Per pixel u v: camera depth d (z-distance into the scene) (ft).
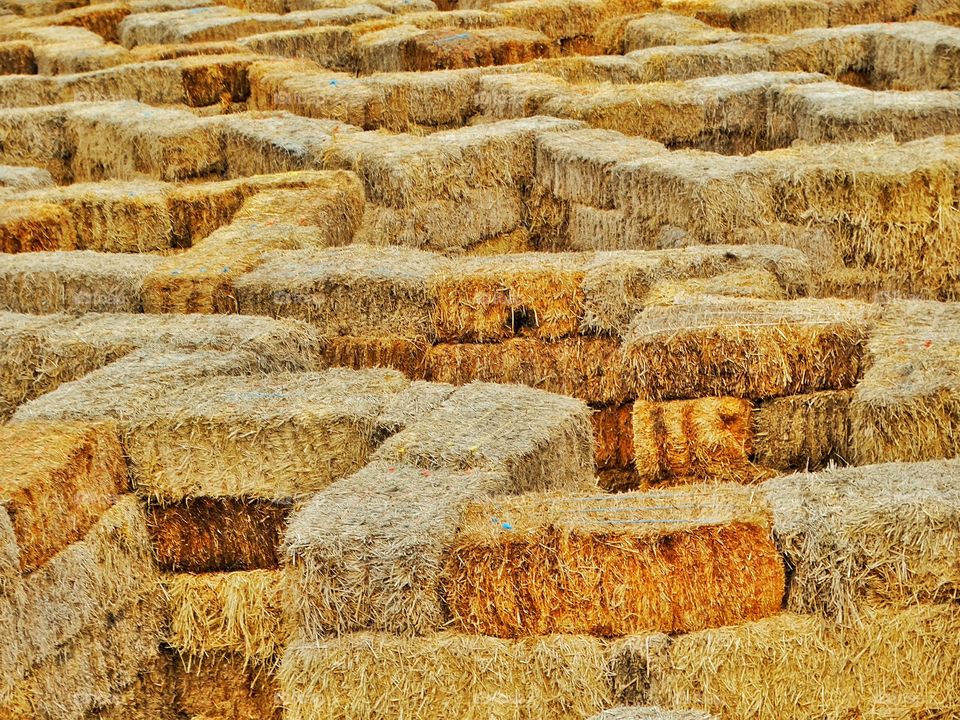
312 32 86.89
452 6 109.09
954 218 40.93
